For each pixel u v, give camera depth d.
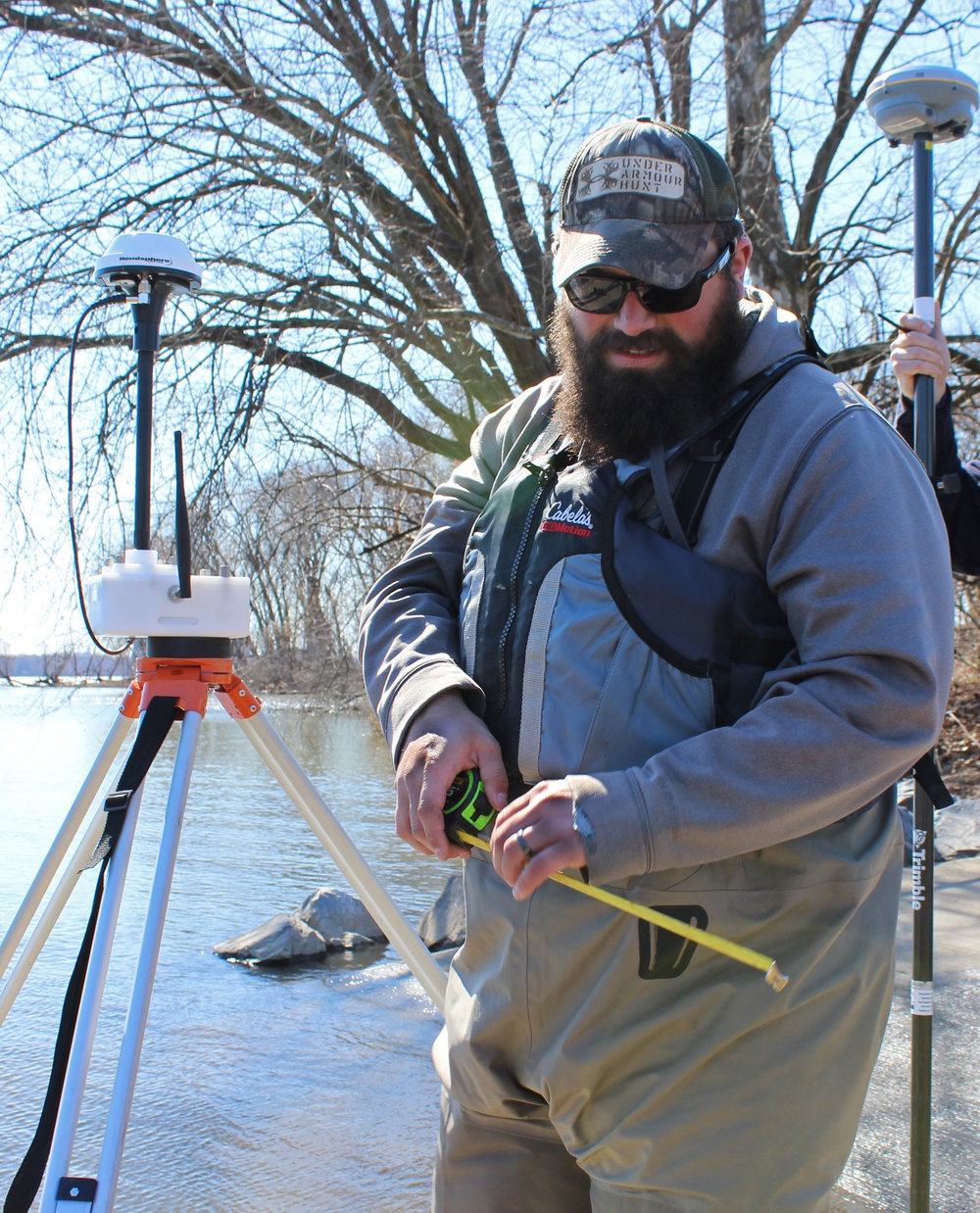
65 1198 1.21
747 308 1.40
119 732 1.73
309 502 9.39
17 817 7.59
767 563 1.25
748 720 1.14
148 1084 2.96
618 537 1.28
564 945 1.27
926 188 2.31
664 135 1.29
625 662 1.25
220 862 6.03
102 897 1.45
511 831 1.14
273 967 4.07
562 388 1.45
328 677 10.09
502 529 1.41
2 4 8.23
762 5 8.16
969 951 3.78
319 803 1.72
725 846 1.12
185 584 1.64
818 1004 1.23
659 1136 1.21
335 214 8.64
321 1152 2.54
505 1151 1.41
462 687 1.34
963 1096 2.71
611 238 1.26
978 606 9.43
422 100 8.98
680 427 1.29
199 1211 2.27
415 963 1.78
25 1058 3.18
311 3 8.84
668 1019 1.22
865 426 1.22
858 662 1.13
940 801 1.31
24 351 7.63
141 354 1.82
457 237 9.89
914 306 2.35
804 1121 1.22
